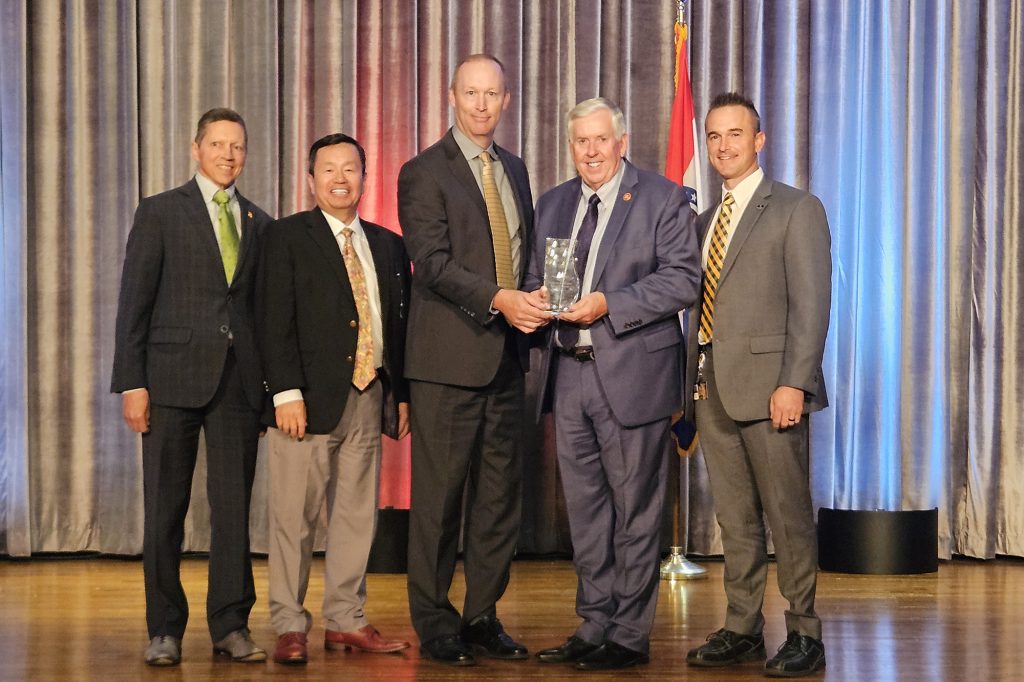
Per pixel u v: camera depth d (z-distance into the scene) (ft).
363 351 10.82
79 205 16.02
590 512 10.52
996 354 16.67
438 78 16.39
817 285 10.15
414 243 10.37
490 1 16.38
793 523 10.26
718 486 10.72
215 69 16.14
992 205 16.66
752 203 10.50
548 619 12.42
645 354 10.19
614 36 16.60
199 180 11.02
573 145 10.32
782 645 10.28
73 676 9.89
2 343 15.85
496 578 10.78
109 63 15.98
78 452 16.10
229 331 10.63
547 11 16.55
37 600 13.34
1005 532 16.70
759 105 16.57
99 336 16.05
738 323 10.36
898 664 10.36
